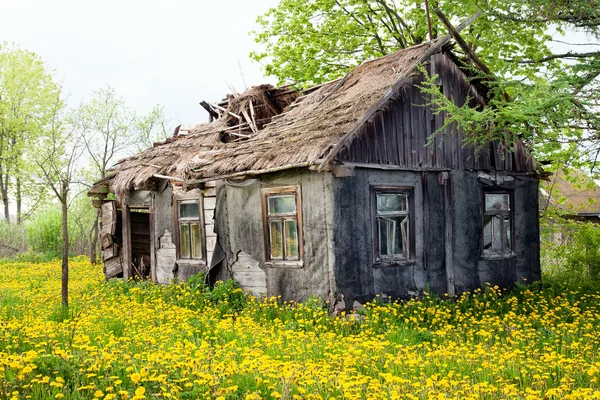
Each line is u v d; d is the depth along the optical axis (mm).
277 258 13312
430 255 13711
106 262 18922
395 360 7469
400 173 13352
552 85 11102
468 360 7953
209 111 19891
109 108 31625
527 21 12352
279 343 8703
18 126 39500
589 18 11617
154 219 17234
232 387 5973
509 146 14672
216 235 14867
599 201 29672
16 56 40156
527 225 15898
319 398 6062
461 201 14445
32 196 39781
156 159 17266
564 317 11555
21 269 23109
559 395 6184
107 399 5621
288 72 25328
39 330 8391
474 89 15133
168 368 6797
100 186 18625
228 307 13062
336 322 10961
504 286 15172
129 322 10094
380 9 24812
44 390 6047
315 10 25172
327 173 12117
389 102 13203
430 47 14094
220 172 13844
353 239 12344
